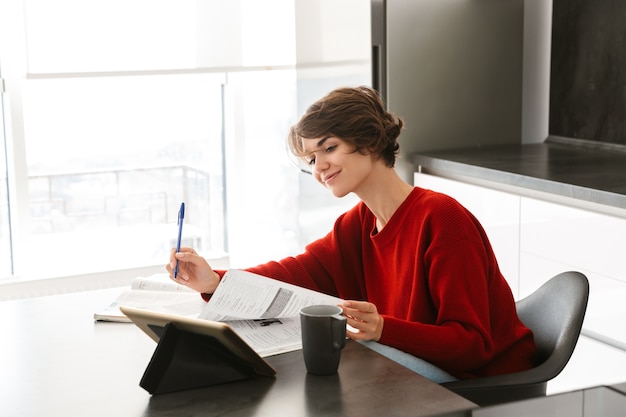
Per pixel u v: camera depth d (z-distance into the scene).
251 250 4.48
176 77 4.17
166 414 1.24
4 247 3.95
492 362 1.71
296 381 1.34
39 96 3.89
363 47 3.54
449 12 3.65
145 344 1.56
